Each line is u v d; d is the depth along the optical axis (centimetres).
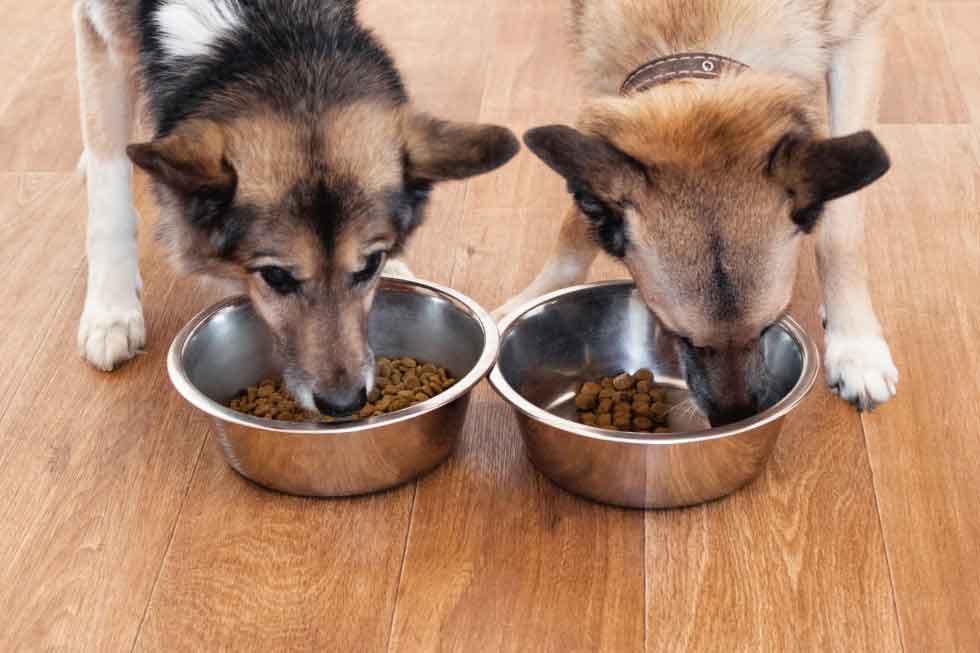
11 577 118
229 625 115
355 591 117
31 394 134
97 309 138
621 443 118
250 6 125
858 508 122
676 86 121
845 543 120
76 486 126
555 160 118
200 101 122
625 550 120
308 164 117
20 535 121
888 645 112
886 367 132
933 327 140
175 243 126
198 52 124
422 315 133
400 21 190
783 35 125
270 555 120
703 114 118
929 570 117
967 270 146
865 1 130
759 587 116
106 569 119
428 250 151
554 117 169
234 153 117
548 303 133
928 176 159
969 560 118
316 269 118
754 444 120
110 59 134
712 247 115
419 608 116
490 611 115
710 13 124
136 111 143
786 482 125
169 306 144
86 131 136
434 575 118
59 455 128
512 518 122
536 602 116
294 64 123
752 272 115
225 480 126
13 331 141
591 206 121
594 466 121
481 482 126
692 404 125
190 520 123
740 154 116
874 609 115
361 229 118
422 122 122
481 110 171
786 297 118
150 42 128
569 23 138
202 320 129
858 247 134
